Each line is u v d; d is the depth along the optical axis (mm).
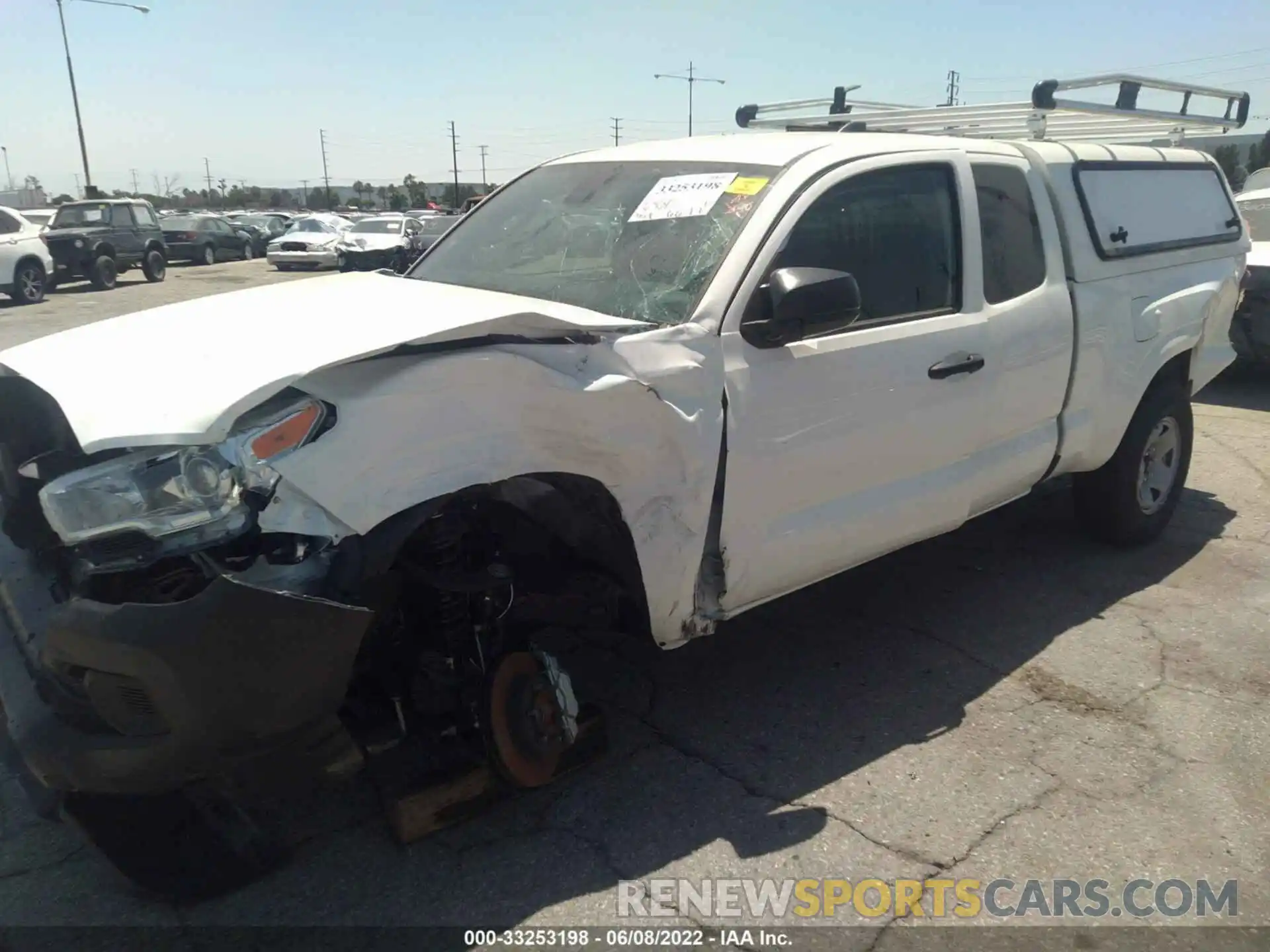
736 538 3186
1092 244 4441
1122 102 4965
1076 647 4113
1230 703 3682
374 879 2781
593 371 2734
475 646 2867
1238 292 5496
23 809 3119
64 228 21984
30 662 2471
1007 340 3926
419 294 3318
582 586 3139
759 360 3127
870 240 3549
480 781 2949
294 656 2242
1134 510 5023
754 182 3424
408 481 2395
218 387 2271
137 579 2330
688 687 3811
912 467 3715
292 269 28156
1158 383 5000
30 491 2701
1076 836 2959
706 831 2979
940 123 5332
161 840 2689
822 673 3910
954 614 4414
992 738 3463
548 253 3723
